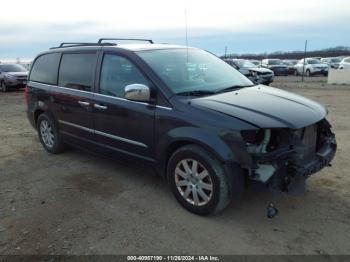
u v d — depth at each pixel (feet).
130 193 13.87
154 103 12.41
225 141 10.52
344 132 22.35
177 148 12.23
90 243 10.50
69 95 16.38
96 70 15.03
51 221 11.88
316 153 12.10
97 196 13.73
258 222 11.38
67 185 14.93
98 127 14.96
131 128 13.33
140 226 11.35
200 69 14.46
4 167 17.52
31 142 22.27
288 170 10.52
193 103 11.59
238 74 15.76
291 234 10.66
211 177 11.01
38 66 19.71
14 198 13.82
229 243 10.28
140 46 14.75
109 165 17.19
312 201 12.66
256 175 10.54
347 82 63.82
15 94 58.34
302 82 70.95
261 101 12.00
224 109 11.05
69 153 19.42
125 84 13.66
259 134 10.60
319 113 11.87
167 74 12.97
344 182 14.20
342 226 11.00
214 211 11.31
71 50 16.99
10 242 10.69
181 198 12.25
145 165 13.39
